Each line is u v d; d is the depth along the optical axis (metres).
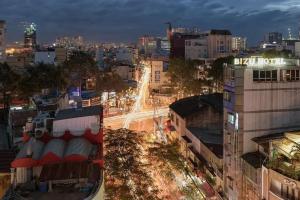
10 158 39.16
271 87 48.34
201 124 74.62
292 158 38.31
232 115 49.69
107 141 48.41
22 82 91.12
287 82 48.78
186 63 133.38
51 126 38.44
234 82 48.50
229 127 50.91
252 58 52.00
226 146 52.09
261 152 46.28
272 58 52.03
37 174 30.47
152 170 51.78
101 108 45.06
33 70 102.94
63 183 28.86
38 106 61.56
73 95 82.31
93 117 37.94
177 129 80.62
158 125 98.25
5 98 88.00
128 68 179.00
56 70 108.12
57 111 44.09
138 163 46.88
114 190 39.41
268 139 45.72
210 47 192.00
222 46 193.00
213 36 191.75
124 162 43.69
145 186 42.50
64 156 31.03
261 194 41.88
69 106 65.62
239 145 47.94
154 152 52.94
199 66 148.38
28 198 27.30
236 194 48.44
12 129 50.97
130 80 167.00
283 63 51.72
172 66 135.62
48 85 97.88
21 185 29.23
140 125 107.06
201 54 192.38
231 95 49.94
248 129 48.00
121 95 132.50
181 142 75.56
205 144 61.91
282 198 37.84
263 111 48.34
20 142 46.38
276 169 39.06
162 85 155.38
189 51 192.75
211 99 84.69
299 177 36.41
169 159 53.59
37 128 36.59
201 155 64.25
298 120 49.53
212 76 124.38
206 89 131.88
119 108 130.12
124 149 47.16
